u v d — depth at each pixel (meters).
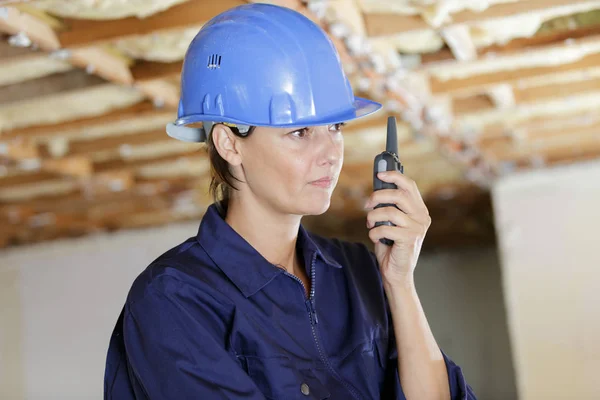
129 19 2.88
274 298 1.25
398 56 3.62
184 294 1.21
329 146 1.24
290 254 1.33
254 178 1.25
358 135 4.91
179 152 5.04
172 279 1.21
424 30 3.15
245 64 1.25
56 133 4.11
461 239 9.01
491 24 3.31
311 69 1.26
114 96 3.81
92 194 6.02
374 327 1.34
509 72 3.95
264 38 1.26
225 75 1.26
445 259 9.27
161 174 5.72
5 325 7.87
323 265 1.34
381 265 1.34
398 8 3.12
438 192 7.07
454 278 9.19
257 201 1.29
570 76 4.18
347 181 6.25
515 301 6.10
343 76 1.31
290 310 1.25
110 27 2.91
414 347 1.34
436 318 9.16
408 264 1.31
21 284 7.89
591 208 6.01
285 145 1.22
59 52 2.96
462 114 4.53
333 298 1.33
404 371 1.34
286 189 1.23
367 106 1.41
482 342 8.95
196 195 6.44
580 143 5.67
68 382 7.66
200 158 5.07
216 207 1.35
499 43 3.51
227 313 1.22
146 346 1.18
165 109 3.86
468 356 8.96
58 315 7.78
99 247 7.76
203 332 1.18
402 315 1.34
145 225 7.69
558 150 5.89
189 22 2.81
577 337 5.93
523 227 6.17
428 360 1.34
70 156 4.64
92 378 7.61
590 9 3.33
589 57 3.81
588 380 5.85
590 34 3.36
